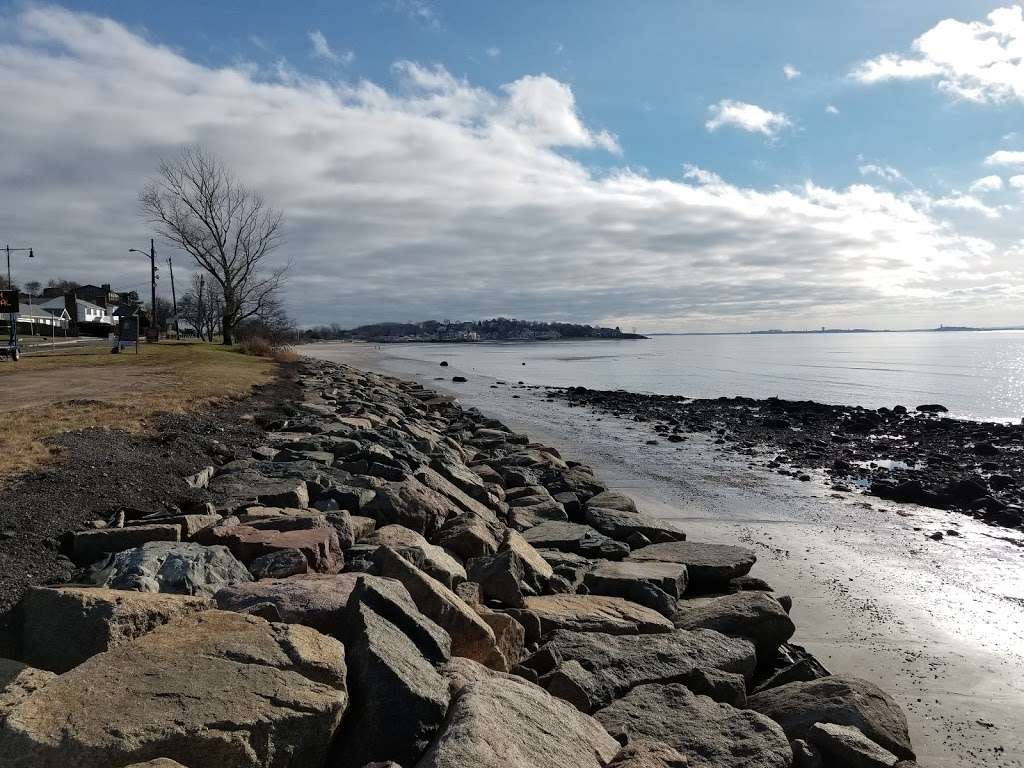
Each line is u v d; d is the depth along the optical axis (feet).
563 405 117.08
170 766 9.45
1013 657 24.45
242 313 171.94
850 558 35.35
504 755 11.07
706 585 29.17
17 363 82.48
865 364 242.78
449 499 34.17
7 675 11.77
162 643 12.24
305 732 11.07
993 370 205.26
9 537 19.77
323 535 22.33
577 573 27.55
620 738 14.97
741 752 15.01
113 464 28.32
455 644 17.04
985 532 40.75
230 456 36.11
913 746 18.81
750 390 153.48
